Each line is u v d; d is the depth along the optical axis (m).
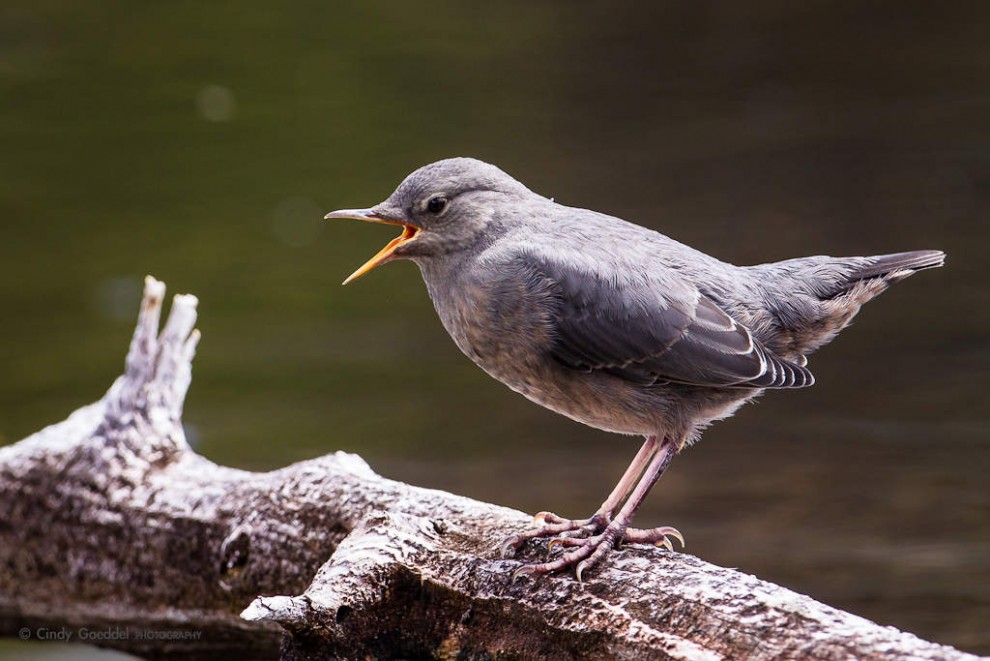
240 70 23.95
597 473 11.93
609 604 6.79
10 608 9.18
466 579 7.19
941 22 26.97
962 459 11.88
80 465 9.20
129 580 8.91
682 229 17.45
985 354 14.20
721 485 11.60
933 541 10.33
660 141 21.19
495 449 12.45
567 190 18.88
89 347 14.62
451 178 7.89
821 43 26.03
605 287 7.64
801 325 8.34
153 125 21.34
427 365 14.55
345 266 17.00
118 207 18.55
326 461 8.35
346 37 26.11
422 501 7.79
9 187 19.12
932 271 16.36
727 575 6.68
